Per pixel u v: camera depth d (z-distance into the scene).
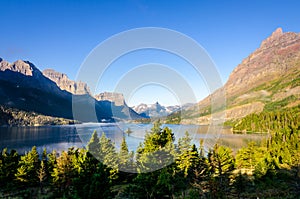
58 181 31.75
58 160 34.94
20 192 33.03
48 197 30.25
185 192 23.95
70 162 32.59
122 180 23.45
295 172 36.62
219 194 27.97
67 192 29.64
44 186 36.66
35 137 104.75
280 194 30.45
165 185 16.94
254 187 33.69
